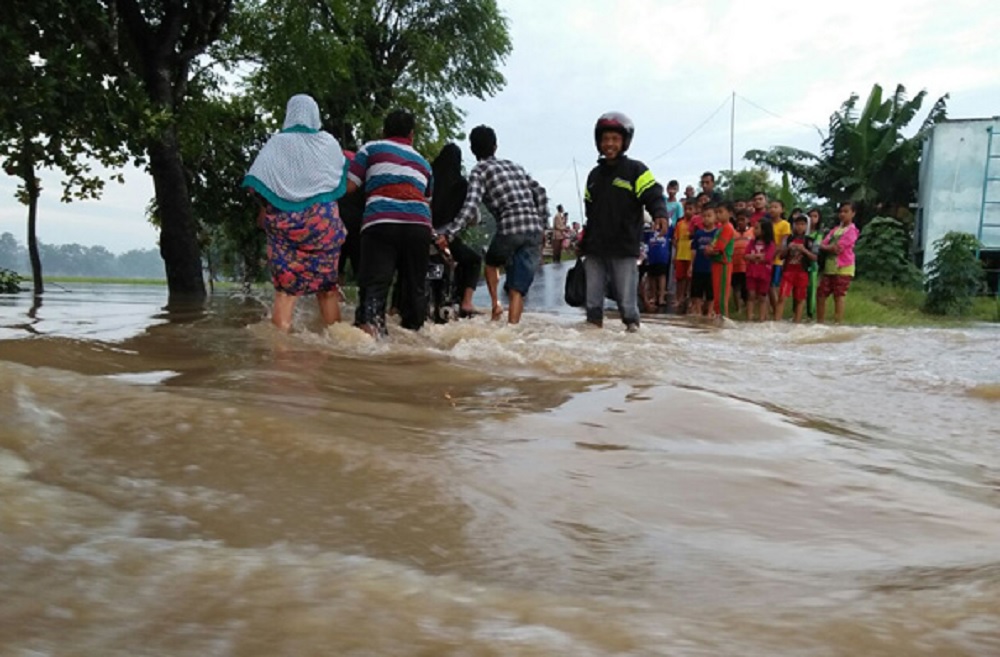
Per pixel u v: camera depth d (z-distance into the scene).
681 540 1.52
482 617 0.99
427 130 25.09
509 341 5.46
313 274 5.43
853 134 28.33
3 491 1.44
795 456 2.33
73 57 11.02
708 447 2.40
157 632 0.91
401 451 2.06
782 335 7.41
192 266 14.52
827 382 4.23
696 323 9.62
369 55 22.66
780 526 1.65
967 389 4.02
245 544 1.31
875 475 2.13
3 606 0.97
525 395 3.24
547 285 17.08
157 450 1.84
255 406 2.45
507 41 26.56
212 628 0.92
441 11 26.06
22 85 10.36
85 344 4.08
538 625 0.96
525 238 7.59
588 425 2.65
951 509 1.82
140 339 4.64
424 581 1.13
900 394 3.88
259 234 21.44
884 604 1.07
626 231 7.25
